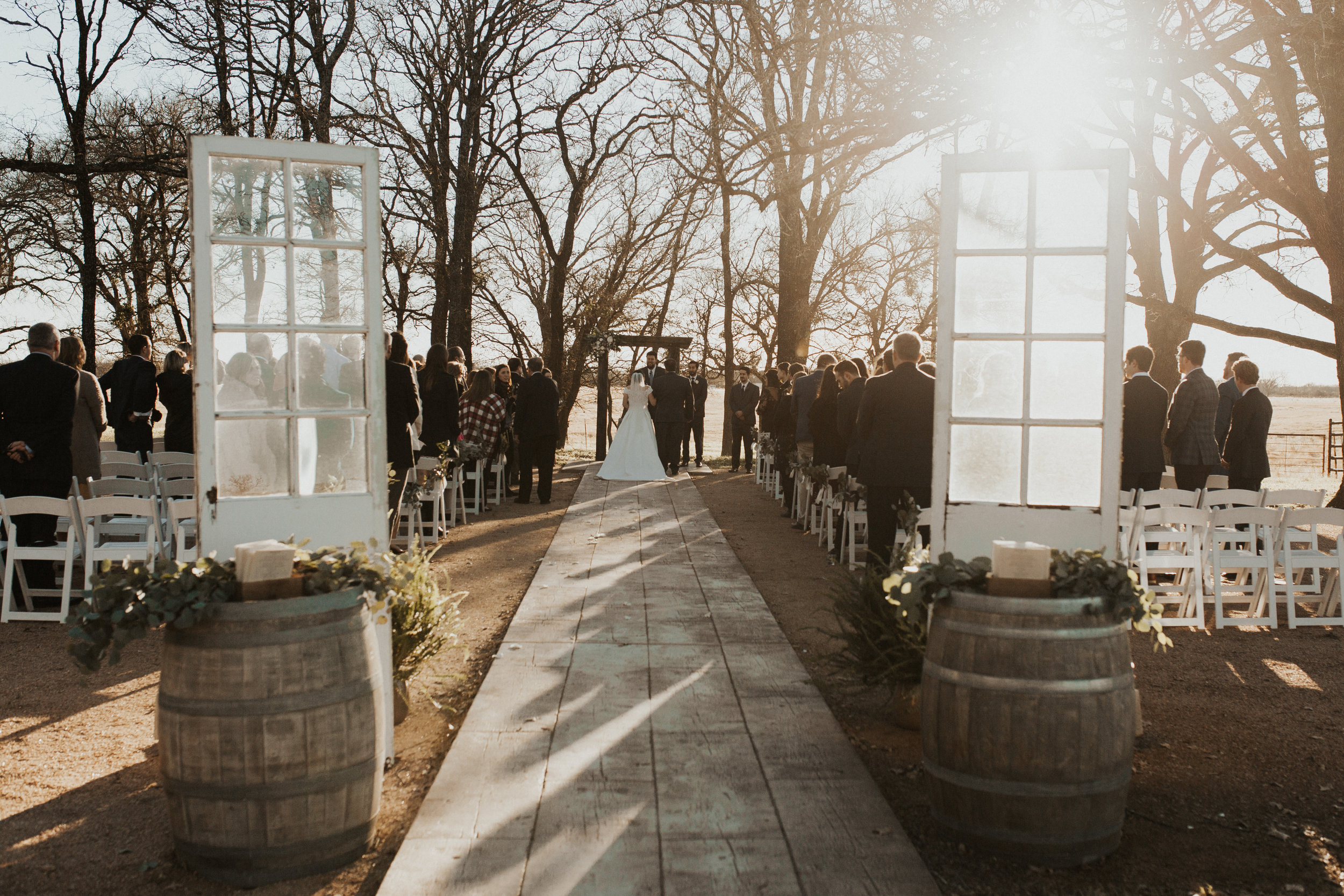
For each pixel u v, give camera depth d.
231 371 3.82
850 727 4.54
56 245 21.11
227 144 3.78
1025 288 3.93
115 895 3.03
